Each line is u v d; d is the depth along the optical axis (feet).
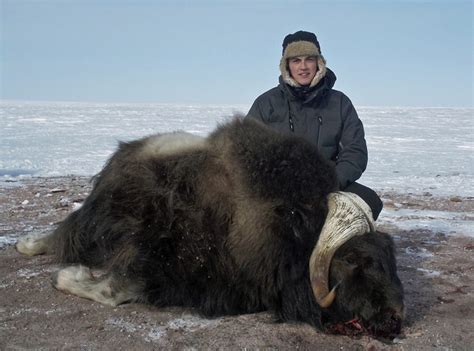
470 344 8.86
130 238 10.33
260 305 10.02
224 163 10.11
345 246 8.72
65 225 12.41
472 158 44.70
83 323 9.43
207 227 9.95
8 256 13.17
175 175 10.39
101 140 56.24
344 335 9.13
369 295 8.49
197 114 128.57
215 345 8.62
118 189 10.91
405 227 17.56
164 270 10.10
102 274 11.76
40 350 8.41
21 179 28.04
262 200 9.51
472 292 11.41
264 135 10.04
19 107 160.56
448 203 22.95
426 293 11.25
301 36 12.01
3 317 9.64
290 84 12.01
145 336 8.95
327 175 9.60
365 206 9.10
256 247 9.54
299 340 8.86
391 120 110.42
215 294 9.93
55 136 60.90
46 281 11.43
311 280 8.94
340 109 12.17
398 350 8.58
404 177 32.91
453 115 136.36
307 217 9.23
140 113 131.64
